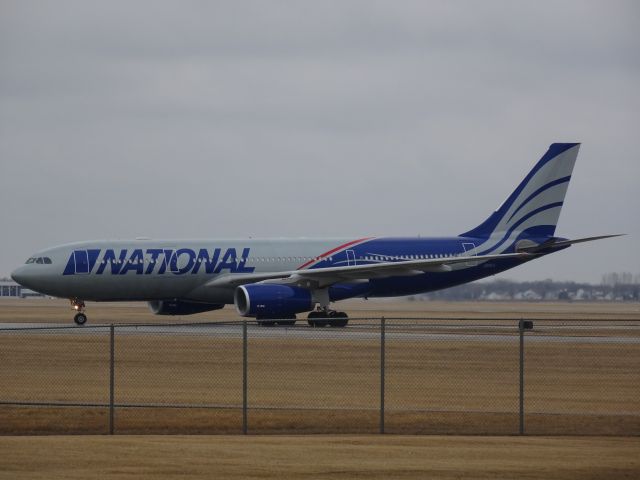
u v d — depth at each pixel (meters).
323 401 117.44
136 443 89.31
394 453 84.94
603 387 129.88
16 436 94.75
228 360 155.75
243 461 80.69
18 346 176.75
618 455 85.06
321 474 75.88
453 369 146.75
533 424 104.12
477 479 74.81
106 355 162.38
